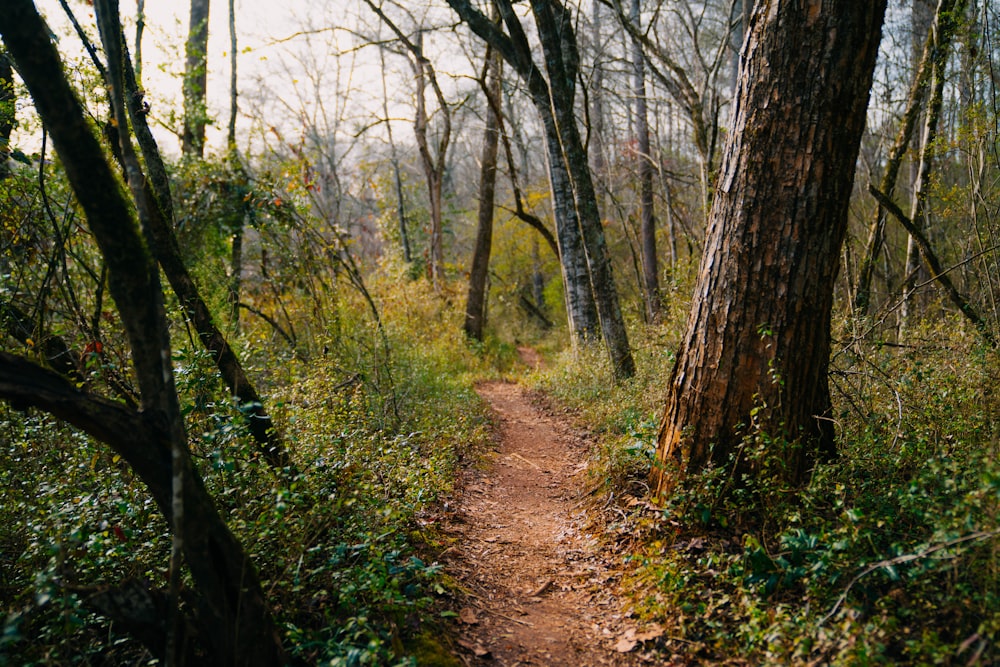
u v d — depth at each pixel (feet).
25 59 7.18
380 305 46.34
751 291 13.57
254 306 33.86
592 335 40.14
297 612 11.13
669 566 12.48
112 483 13.17
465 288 67.36
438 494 18.16
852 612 9.68
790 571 11.04
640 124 61.16
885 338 24.49
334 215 75.56
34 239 15.98
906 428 14.90
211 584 8.73
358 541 12.61
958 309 27.32
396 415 24.02
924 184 29.12
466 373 48.91
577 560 15.31
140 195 8.21
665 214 73.72
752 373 13.73
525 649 11.87
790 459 13.52
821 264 13.24
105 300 18.83
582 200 32.53
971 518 9.43
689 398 14.76
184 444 8.91
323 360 22.52
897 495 12.01
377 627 10.99
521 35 32.09
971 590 9.34
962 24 26.37
